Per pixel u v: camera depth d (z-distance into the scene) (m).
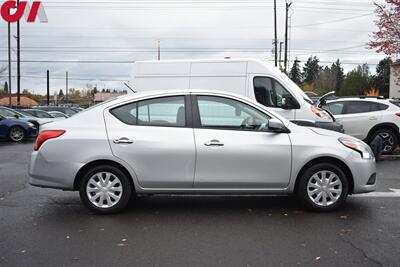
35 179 5.91
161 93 6.03
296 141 5.86
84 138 5.82
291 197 6.91
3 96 76.25
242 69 9.34
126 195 5.89
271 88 9.16
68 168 5.80
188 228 5.34
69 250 4.60
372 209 6.14
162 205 6.44
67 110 25.92
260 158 5.82
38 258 4.38
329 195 5.95
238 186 5.88
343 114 12.36
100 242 4.84
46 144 5.86
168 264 4.21
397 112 11.95
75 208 6.32
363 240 4.86
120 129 5.88
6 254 4.48
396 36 14.97
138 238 4.97
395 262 4.25
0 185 8.01
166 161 5.81
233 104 5.96
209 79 9.53
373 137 12.03
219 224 5.49
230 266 4.16
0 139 18.20
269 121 5.79
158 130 5.87
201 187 5.87
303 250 4.56
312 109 8.87
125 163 5.80
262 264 4.20
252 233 5.12
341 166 6.00
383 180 8.29
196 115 5.93
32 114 21.69
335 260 4.29
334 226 5.37
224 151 5.80
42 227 5.40
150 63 9.85
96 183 5.90
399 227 5.33
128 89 9.92
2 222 5.62
